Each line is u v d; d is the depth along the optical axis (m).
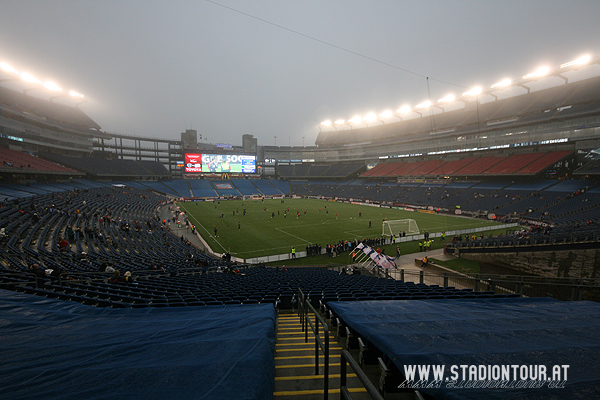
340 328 5.90
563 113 50.75
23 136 55.47
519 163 56.06
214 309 6.25
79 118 74.38
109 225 30.00
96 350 3.03
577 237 18.47
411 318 4.82
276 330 6.61
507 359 2.62
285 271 19.33
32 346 3.17
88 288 9.73
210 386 2.21
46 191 43.31
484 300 7.52
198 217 48.34
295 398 3.61
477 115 66.25
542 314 5.18
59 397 1.99
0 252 15.40
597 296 13.23
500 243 23.64
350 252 28.72
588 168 43.97
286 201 76.44
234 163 94.56
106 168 74.81
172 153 96.19
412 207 60.12
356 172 96.69
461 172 63.91
